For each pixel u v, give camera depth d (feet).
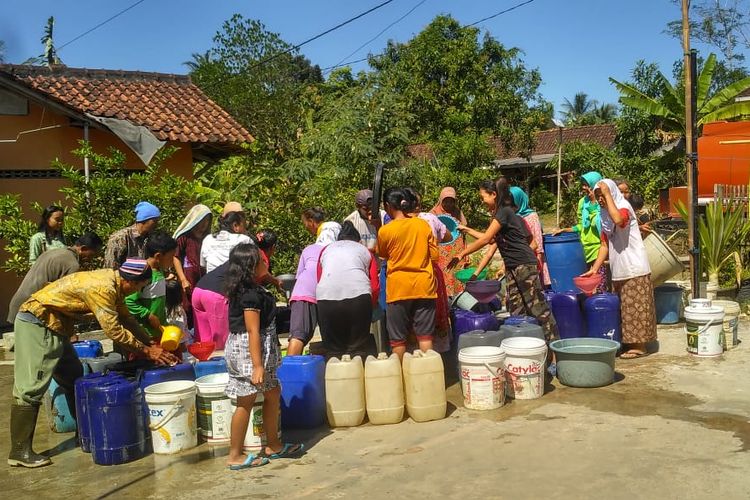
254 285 15.20
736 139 49.62
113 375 17.22
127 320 17.52
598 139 109.09
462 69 85.15
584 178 26.21
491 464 14.75
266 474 15.10
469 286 21.15
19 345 16.47
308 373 17.79
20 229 32.17
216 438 17.17
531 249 21.59
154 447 16.74
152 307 19.63
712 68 67.21
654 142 77.46
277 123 86.17
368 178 46.83
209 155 48.26
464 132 83.30
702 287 30.96
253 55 92.63
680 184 72.79
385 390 17.66
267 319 15.29
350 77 82.17
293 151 56.18
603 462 14.43
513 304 22.09
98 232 31.73
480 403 18.30
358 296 19.30
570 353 19.62
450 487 13.76
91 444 16.38
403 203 19.31
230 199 42.55
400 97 51.85
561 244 25.86
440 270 20.44
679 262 26.23
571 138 113.09
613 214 21.50
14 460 16.39
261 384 15.03
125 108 42.06
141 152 36.24
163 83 47.73
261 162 46.73
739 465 13.89
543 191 100.37
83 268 27.43
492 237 21.47
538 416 17.58
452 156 75.10
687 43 28.30
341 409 17.74
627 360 22.45
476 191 72.95
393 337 19.63
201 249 23.86
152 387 16.99
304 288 21.12
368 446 16.39
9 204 32.55
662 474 13.67
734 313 23.66
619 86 73.26
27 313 16.44
